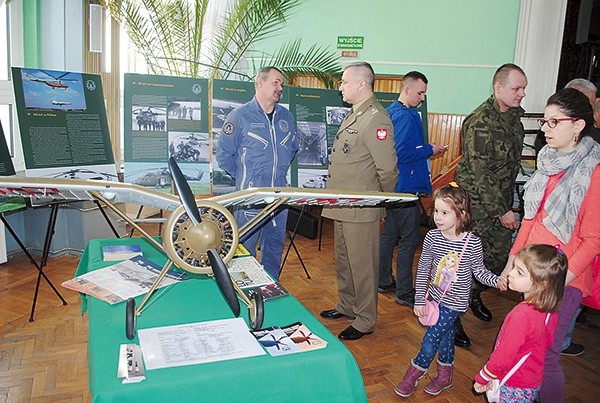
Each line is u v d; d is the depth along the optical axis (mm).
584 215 1774
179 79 3492
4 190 1526
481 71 5527
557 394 1883
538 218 1946
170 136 3451
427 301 2230
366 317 2852
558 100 1789
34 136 3193
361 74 2605
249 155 2982
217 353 1324
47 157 3236
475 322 3209
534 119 5316
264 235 3121
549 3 5195
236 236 1510
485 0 5395
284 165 3086
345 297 3096
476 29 5461
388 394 2365
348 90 2650
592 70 5113
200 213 1466
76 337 2820
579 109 1763
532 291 1664
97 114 3484
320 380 1312
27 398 2244
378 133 2531
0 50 4070
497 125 2727
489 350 2846
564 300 1847
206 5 4484
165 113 3447
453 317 2213
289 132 3121
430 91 5648
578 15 5051
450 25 5492
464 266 2158
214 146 3531
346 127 2697
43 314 3090
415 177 3246
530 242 1952
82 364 2539
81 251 4117
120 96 4938
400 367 2611
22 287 3484
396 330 3029
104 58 4641
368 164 2645
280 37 5703
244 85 3617
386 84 5551
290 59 5156
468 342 2871
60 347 2705
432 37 5543
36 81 3232
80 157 3373
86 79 3457
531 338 1675
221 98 3549
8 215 4008
